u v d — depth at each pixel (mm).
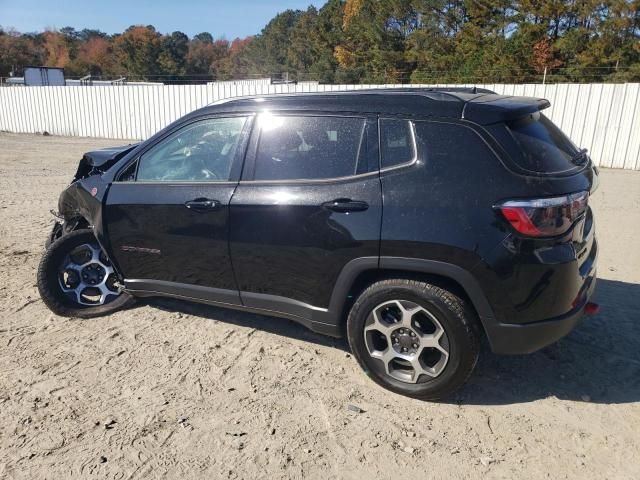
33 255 6121
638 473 2734
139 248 4121
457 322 3080
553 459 2836
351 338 3445
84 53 104375
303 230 3418
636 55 32562
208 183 3809
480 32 40594
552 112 13227
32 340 4094
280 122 3635
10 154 15953
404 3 47000
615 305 4641
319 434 3035
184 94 19078
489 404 3305
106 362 3785
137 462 2816
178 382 3537
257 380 3568
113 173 4289
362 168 3303
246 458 2850
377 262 3215
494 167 2994
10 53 86562
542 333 3049
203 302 4031
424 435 3023
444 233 3021
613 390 3443
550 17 35719
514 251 2924
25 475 2727
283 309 3689
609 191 9828
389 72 46281
